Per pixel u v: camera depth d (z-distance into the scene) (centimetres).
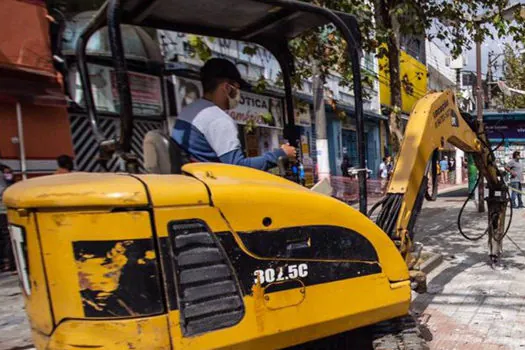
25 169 720
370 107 1989
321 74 793
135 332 190
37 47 740
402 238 358
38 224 197
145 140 270
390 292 259
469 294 543
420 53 2422
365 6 686
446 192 1984
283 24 338
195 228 203
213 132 266
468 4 718
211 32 346
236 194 213
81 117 828
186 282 200
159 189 197
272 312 219
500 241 645
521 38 712
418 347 278
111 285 190
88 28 288
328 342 281
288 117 390
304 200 234
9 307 515
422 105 432
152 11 301
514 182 1353
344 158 1669
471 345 407
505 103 2162
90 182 197
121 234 190
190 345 198
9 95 690
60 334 192
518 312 480
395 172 393
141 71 889
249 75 1204
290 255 226
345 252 245
